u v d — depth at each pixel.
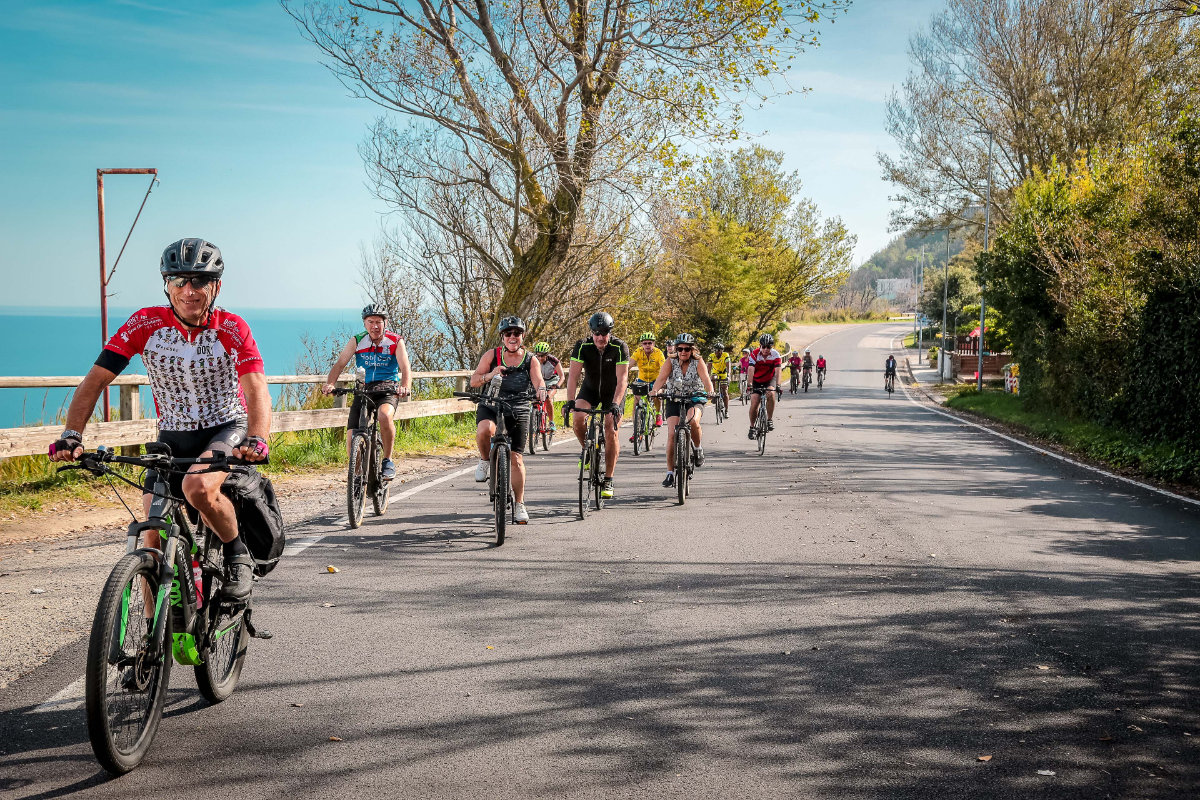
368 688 4.31
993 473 13.37
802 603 5.87
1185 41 25.89
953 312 81.31
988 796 3.29
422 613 5.56
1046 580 6.58
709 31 19.39
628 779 3.39
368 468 8.58
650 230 25.45
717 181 53.19
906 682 4.45
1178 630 5.38
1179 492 11.62
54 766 3.45
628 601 5.87
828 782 3.38
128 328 3.78
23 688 4.28
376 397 8.73
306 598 5.88
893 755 3.63
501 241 24.92
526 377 8.21
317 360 20.53
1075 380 21.69
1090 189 22.80
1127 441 15.99
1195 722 4.00
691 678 4.48
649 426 15.95
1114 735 3.84
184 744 3.67
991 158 36.97
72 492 9.37
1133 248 18.16
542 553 7.28
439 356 25.81
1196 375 13.54
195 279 3.67
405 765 3.50
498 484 7.55
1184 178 16.47
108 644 3.26
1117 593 6.23
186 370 3.81
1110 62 32.62
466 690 4.29
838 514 9.34
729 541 7.84
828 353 92.81
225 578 4.01
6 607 5.64
